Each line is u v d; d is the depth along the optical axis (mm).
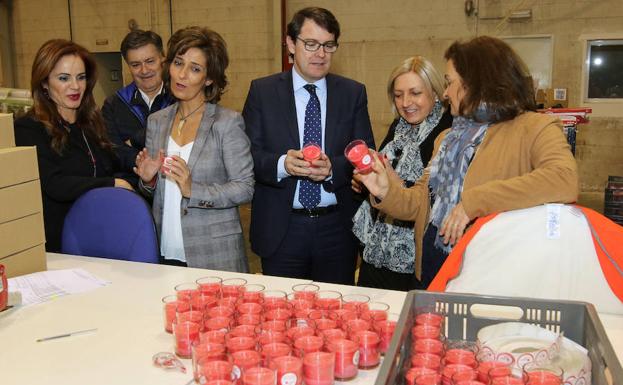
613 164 6676
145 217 2156
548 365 1110
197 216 2314
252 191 2373
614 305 1440
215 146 2355
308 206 2494
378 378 910
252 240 2613
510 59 1682
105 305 1652
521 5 6672
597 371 1053
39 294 1720
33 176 1875
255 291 1592
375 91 7336
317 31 2389
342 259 2598
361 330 1286
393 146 2578
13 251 1819
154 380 1223
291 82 2562
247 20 7703
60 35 8609
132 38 3244
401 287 2490
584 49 6551
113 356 1334
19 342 1412
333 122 2543
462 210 1577
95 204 2215
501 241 1490
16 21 8758
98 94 8531
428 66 2445
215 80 2404
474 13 6840
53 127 2457
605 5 6418
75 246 2240
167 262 2406
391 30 7164
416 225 1934
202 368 1117
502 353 1139
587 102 6660
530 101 1709
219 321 1343
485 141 1716
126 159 2908
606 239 1423
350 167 2432
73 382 1220
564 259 1450
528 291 1470
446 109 2455
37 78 2449
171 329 1448
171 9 8023
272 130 2529
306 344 1206
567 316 1229
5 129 1864
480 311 1492
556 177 1474
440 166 1850
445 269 1519
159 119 2471
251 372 1093
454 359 1173
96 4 8367
